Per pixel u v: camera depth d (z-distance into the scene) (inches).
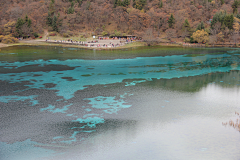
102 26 6825.8
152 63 3319.4
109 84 2231.8
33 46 4995.1
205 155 1090.1
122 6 7190.0
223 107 1672.0
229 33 5856.3
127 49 4852.4
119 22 6840.6
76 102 1747.0
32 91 1989.4
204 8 7495.1
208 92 2015.3
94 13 6948.8
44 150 1129.4
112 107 1659.7
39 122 1412.4
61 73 2635.3
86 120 1450.5
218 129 1334.9
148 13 6781.5
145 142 1208.2
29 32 6008.9
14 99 1793.8
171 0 7760.8
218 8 7455.7
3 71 2672.2
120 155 1098.7
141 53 4269.2
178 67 3061.0
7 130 1307.8
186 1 7701.8
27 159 1061.1
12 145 1165.7
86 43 5585.6
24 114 1521.9
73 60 3427.7
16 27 5930.1
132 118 1483.8
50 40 5871.1
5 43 5231.3
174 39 6274.6
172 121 1443.2
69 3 7544.3
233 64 3260.3
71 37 6259.8
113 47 5093.5
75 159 1066.1
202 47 5265.8
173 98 1856.5
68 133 1286.9
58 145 1173.1
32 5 7047.2
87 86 2158.0
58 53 4065.0
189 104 1727.4
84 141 1210.0
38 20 6584.6
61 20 6599.4
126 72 2743.6
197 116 1517.0
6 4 7096.5
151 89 2087.8
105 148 1152.2
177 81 2368.4
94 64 3174.2
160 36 6397.6
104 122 1424.7
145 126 1376.7
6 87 2087.8
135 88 2112.5
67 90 2030.0
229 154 1094.4
